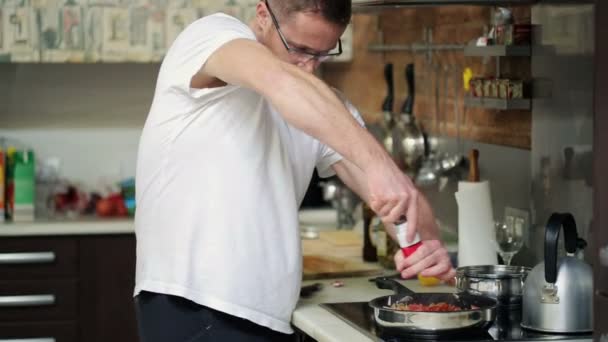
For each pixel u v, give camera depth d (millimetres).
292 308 2588
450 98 3678
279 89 2062
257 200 2469
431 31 3832
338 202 4285
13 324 4223
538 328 2348
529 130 3025
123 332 4281
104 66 4910
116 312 4277
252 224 2459
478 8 3375
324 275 3145
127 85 4926
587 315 2318
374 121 4547
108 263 4270
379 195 2023
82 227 4238
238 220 2445
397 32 4234
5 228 4195
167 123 2467
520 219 3053
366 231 3367
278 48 2330
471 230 3000
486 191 3002
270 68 2104
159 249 2490
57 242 4238
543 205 2910
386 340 2271
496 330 2373
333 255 3494
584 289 2316
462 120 3568
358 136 2033
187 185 2461
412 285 3016
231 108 2455
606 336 1935
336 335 2354
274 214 2506
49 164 4871
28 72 4863
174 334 2477
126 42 4465
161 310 2475
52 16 4426
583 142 2660
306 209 4793
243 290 2457
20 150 4699
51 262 4238
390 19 4309
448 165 3615
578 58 2686
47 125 4891
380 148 2061
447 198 3604
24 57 4418
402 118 3846
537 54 2934
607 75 1894
